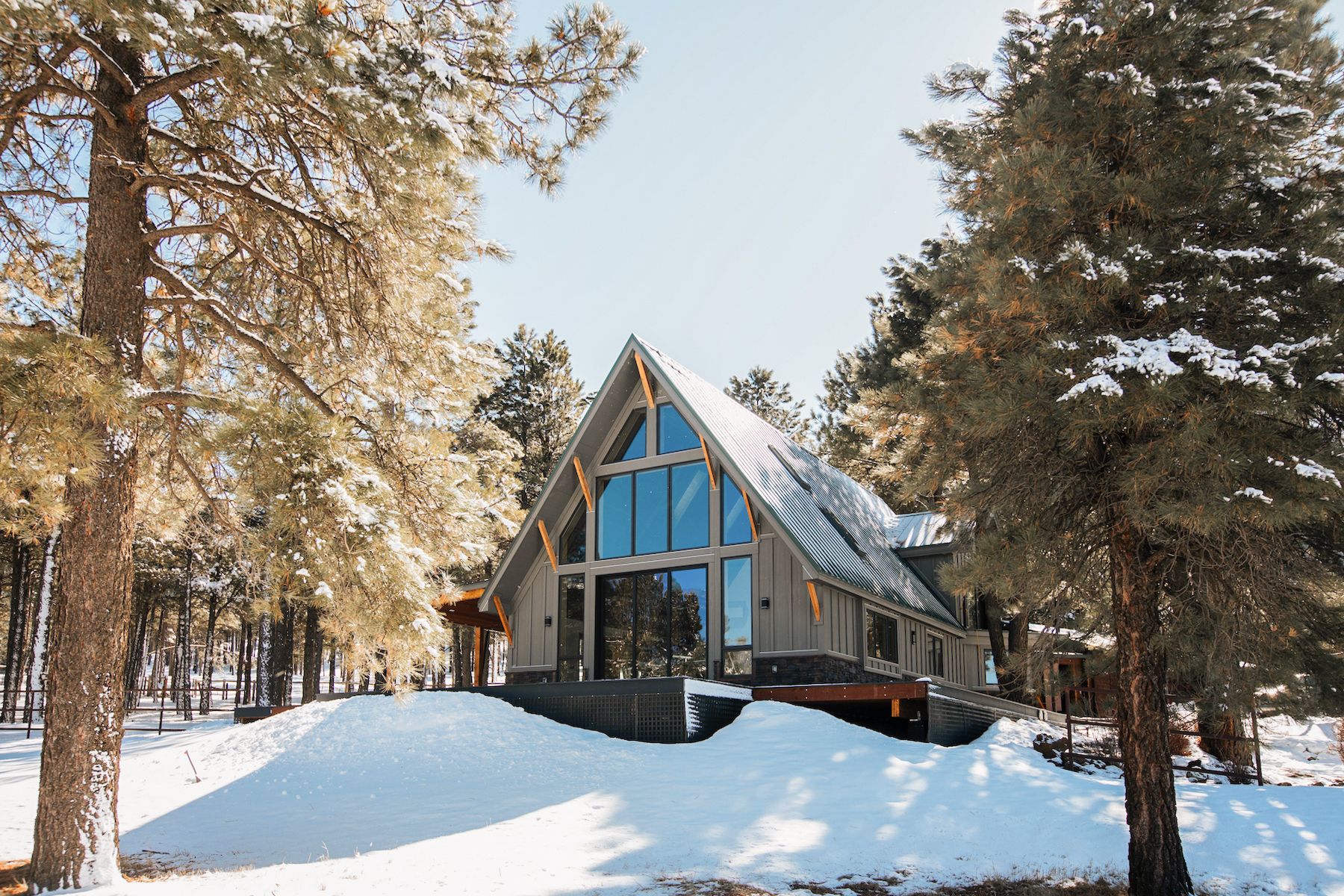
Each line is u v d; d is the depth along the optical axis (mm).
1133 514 9133
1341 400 8992
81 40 8766
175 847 10734
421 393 12102
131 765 16688
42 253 11117
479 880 8531
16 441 7320
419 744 16078
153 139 10820
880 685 17000
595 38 10797
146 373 11023
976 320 11633
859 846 10242
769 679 20000
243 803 13641
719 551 21250
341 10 8531
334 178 11195
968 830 10945
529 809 11836
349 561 9570
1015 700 26422
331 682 35312
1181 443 8797
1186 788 14266
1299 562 10492
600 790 12789
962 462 12156
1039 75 12242
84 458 7434
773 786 12531
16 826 12031
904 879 9320
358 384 12023
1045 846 10586
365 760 15539
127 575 9094
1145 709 9742
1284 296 10258
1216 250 10289
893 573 25422
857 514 28062
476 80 10086
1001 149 12359
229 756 16609
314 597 9312
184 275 11945
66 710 8578
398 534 10172
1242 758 18922
